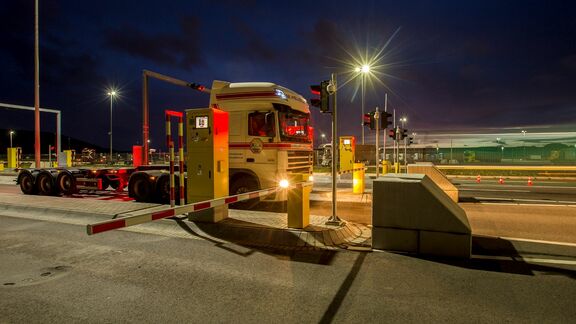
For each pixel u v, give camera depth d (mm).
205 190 7121
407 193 5629
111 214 8164
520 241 6531
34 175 13695
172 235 6793
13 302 3840
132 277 4602
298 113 10930
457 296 3990
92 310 3643
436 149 62156
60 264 5129
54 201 10281
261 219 7480
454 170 27484
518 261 5277
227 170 7461
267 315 3527
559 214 9562
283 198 9883
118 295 4027
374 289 4199
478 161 62969
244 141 10320
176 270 4867
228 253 5660
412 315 3523
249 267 4996
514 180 21562
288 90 10781
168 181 10414
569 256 5555
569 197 13094
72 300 3891
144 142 17766
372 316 3500
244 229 6629
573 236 7020
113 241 6383
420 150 62656
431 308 3684
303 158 11148
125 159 45156
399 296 3992
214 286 4293
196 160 7211
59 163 22891
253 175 10242
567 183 19266
